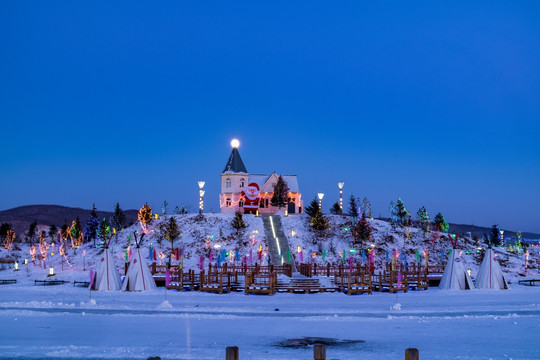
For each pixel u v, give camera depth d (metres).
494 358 21.47
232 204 112.25
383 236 96.00
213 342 25.81
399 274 54.81
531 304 42.59
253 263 82.75
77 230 127.31
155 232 98.50
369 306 42.38
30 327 30.39
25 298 48.03
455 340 26.19
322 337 27.48
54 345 24.66
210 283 56.88
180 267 56.66
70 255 95.62
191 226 99.81
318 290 55.59
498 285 58.91
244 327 30.83
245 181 113.69
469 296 50.81
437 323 32.31
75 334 27.95
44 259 92.62
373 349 24.05
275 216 106.00
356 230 92.75
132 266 56.53
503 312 37.16
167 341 25.95
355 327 30.94
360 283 57.12
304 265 68.00
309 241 94.88
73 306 40.50
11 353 22.52
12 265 91.06
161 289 57.69
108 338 26.73
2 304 41.22
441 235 99.00
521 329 29.61
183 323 32.28
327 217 106.62
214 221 101.88
